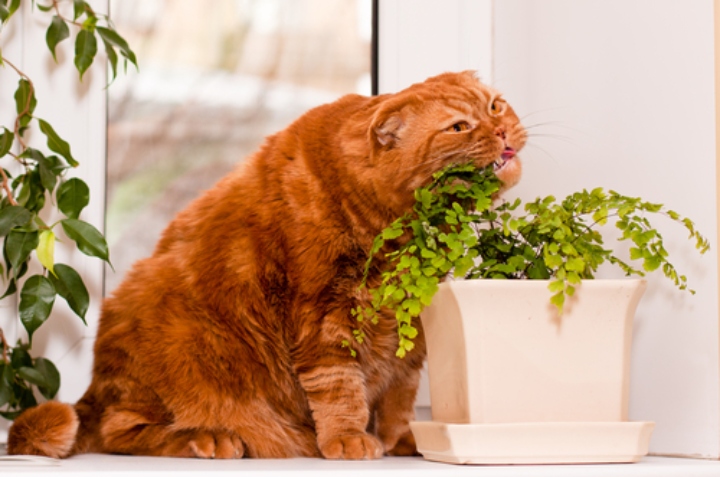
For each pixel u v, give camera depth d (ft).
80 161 5.28
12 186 4.64
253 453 4.14
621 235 4.30
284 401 4.34
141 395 4.24
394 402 4.44
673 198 3.94
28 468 3.22
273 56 5.69
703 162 3.76
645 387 4.09
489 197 3.90
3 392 4.42
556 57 4.91
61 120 5.28
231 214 4.38
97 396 4.39
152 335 4.26
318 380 4.04
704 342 3.72
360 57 5.70
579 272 3.44
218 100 5.65
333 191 4.20
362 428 4.03
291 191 4.25
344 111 4.56
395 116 4.17
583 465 3.29
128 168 5.52
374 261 4.14
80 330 5.17
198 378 4.19
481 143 4.08
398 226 3.71
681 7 3.93
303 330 4.09
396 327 4.22
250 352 4.26
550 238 3.67
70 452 4.05
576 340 3.41
